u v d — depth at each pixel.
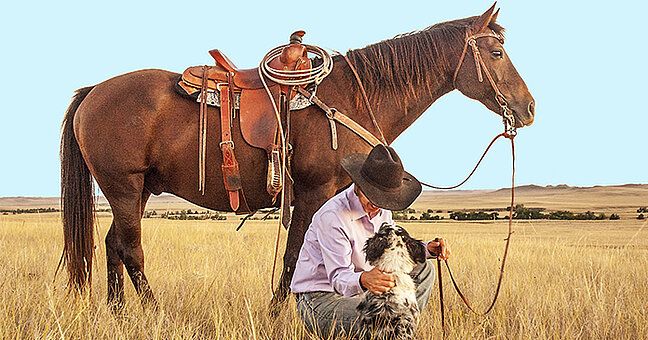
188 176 4.98
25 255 8.52
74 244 5.12
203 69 4.98
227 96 4.87
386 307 3.27
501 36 5.48
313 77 4.90
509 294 5.48
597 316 4.61
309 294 3.93
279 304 4.67
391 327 3.27
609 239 16.66
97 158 4.90
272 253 9.61
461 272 7.47
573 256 9.39
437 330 4.28
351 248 3.78
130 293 5.66
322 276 3.91
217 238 14.73
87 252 5.16
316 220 3.86
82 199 5.19
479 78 5.26
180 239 13.77
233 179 4.82
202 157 4.83
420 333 4.20
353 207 3.81
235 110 4.88
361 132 4.87
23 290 5.23
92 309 4.59
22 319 4.38
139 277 5.00
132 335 4.11
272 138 4.74
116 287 5.11
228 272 7.00
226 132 4.79
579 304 5.07
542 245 12.65
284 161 4.52
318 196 4.83
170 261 8.59
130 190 4.93
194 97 4.88
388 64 5.16
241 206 5.06
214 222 27.16
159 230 16.09
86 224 5.18
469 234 19.08
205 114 4.83
